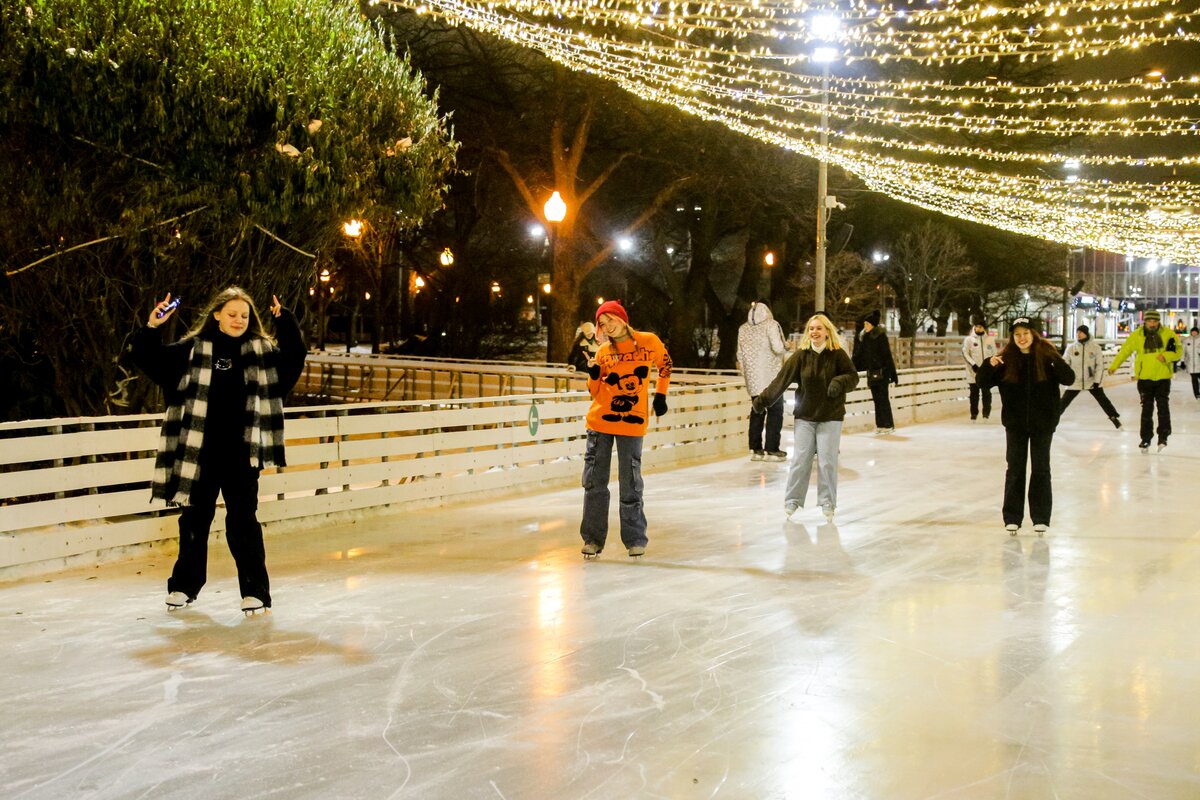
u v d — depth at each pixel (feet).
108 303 31.48
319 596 23.77
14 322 32.30
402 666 18.70
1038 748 14.97
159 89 28.12
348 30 31.89
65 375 32.81
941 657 19.21
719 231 138.31
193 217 30.27
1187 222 105.29
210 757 14.69
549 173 108.17
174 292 31.53
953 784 13.78
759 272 141.38
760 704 16.74
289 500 31.55
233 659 19.12
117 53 27.84
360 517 33.73
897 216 164.55
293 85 29.63
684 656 19.26
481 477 38.34
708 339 151.94
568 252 105.81
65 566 26.48
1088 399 94.48
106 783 13.85
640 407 27.81
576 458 43.32
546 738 15.34
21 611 22.50
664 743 15.15
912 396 75.05
